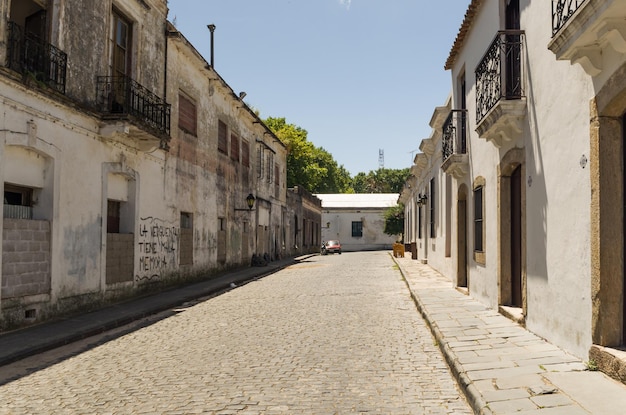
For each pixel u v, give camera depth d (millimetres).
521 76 8172
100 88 11883
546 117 7109
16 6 9750
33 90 9359
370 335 8664
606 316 5504
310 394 5430
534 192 7594
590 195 5742
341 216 59438
